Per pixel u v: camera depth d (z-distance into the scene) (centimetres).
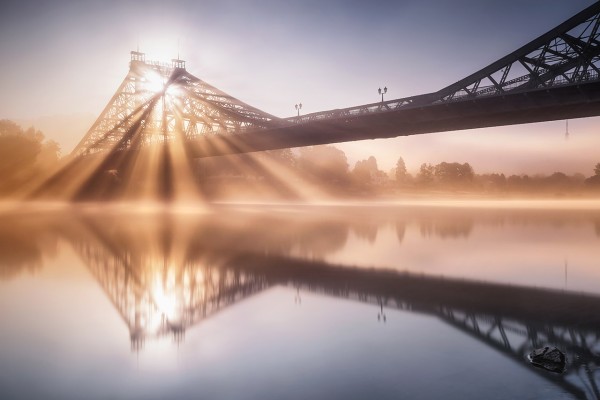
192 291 2016
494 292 2003
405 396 984
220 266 2672
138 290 2048
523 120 5666
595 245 3697
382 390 1011
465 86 5450
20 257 3006
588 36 4431
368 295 1941
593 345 1299
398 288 2083
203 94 10694
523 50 4888
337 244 3709
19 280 2270
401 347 1284
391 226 5491
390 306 1755
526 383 1045
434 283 2200
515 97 5000
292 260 2888
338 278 2320
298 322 1538
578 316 1608
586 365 1148
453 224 5809
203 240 3916
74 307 1753
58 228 4931
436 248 3494
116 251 3275
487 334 1397
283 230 4841
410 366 1146
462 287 2108
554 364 1132
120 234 4381
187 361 1198
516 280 2278
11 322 1557
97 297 1912
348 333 1415
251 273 2455
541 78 4828
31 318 1609
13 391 1036
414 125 6338
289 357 1215
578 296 1930
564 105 4759
